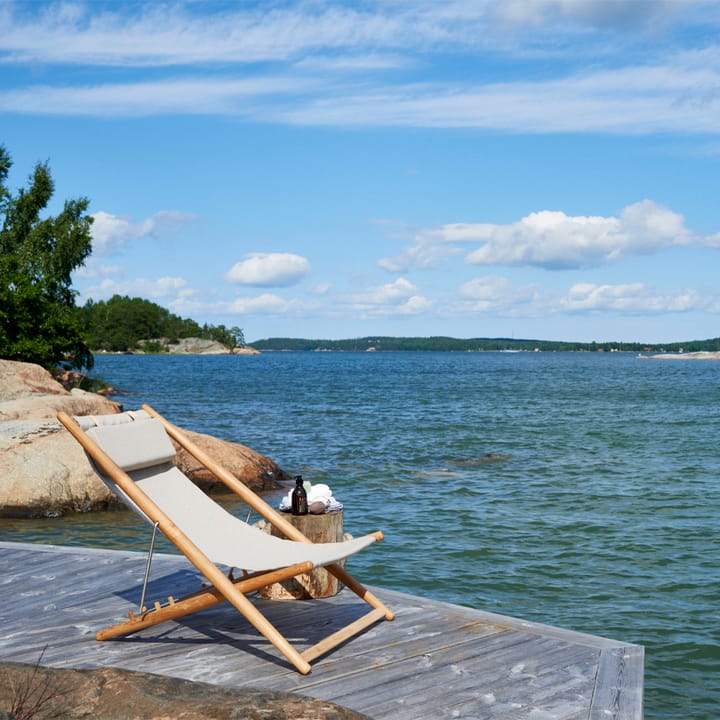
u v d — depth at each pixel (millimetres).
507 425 25938
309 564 4195
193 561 4207
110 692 3352
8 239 38469
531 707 3652
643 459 17891
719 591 7973
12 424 12547
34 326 36031
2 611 4945
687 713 5402
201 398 40625
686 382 64688
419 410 32344
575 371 96625
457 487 14156
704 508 12211
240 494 5145
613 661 4203
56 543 9984
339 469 16156
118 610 4961
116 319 185125
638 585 8180
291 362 141125
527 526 10914
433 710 3625
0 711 3160
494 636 4582
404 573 8586
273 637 4059
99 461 4477
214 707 3242
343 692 3818
